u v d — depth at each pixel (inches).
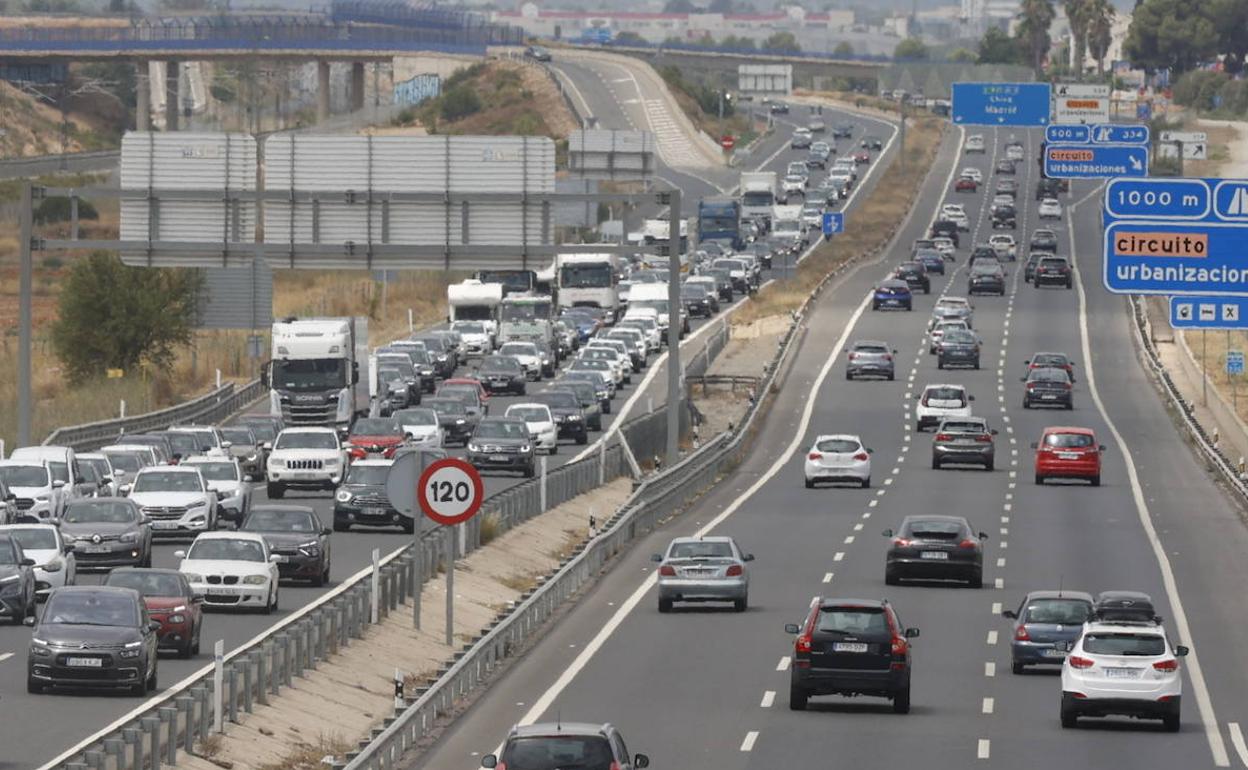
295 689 4067.4
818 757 3718.0
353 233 7234.3
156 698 3855.8
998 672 4790.8
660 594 5585.6
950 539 6053.2
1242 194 4781.0
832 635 4185.5
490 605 5767.7
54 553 5226.4
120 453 7721.5
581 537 7450.8
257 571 5059.1
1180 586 6240.2
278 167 7244.1
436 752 3747.5
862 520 7667.3
